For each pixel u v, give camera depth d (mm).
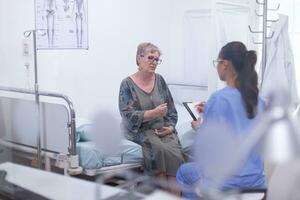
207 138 664
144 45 1645
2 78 2152
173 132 1472
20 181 1400
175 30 2809
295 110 579
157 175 1268
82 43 2395
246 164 757
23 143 1725
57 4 2316
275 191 676
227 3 1985
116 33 2508
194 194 763
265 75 1213
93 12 2424
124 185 957
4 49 2172
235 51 953
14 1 2189
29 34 2242
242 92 824
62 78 2344
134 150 1362
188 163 1037
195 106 1584
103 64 2432
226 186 694
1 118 1822
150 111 1476
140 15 2625
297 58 1561
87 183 1158
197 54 2594
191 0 2781
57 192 1222
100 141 1026
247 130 639
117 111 1422
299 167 630
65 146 1512
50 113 1627
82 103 2254
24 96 1905
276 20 1719
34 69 2256
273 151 563
